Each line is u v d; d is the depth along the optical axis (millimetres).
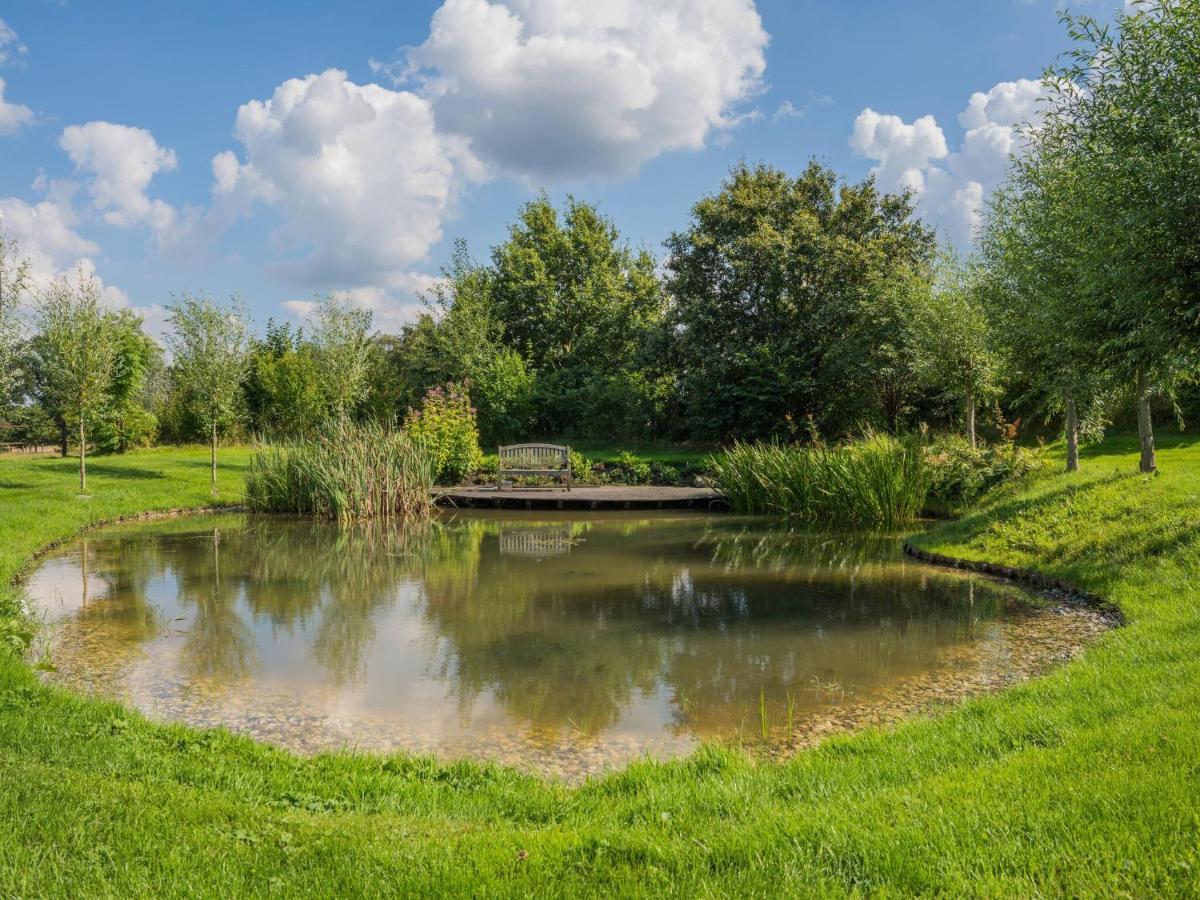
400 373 34562
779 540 13516
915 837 2924
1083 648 6625
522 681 6148
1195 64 7895
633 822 3488
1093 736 3836
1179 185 7922
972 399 18062
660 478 22141
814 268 24141
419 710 5543
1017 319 13125
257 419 32219
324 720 5344
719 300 25500
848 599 8859
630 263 40438
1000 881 2609
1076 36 8969
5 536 12148
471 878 2762
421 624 7895
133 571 10734
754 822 3258
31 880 2635
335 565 11242
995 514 11578
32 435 37781
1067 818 2975
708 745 4516
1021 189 13148
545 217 38531
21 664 5848
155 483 18766
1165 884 2514
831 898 2602
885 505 15070
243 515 16906
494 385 28547
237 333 19047
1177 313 8281
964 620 7809
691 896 2631
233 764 4191
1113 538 9094
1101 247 8961
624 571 10703
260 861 2877
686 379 25438
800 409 23906
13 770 3633
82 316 16766
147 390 42906
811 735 5035
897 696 5719
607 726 5242
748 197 26016
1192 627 5812
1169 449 17578
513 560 11648
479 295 35281
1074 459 13180
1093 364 10844
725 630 7590
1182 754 3424
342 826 3336
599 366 34812
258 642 7246
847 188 26484
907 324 19781
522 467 21281
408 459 17625
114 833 3025
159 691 5914
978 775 3539
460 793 3973
